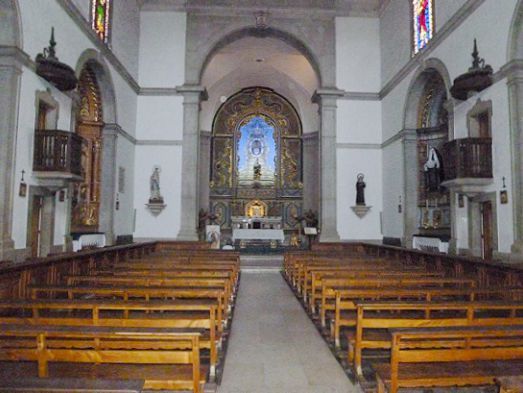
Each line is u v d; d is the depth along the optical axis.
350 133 18.33
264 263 15.97
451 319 4.38
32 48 9.46
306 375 4.82
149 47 18.22
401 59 16.22
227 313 6.52
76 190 14.28
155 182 17.56
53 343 3.44
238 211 25.44
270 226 24.33
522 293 6.38
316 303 7.72
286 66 23.48
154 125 17.94
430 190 14.71
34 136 9.64
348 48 18.59
